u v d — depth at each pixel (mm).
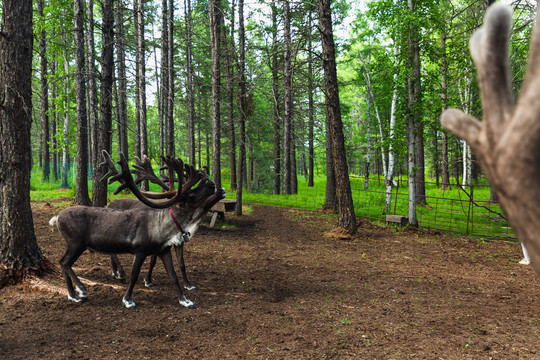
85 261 8250
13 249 6348
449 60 13406
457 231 13656
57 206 16031
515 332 5055
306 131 34406
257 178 28734
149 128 41188
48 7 16125
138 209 6094
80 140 16141
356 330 5098
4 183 6355
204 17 25297
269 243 11188
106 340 4648
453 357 4336
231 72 19594
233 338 4824
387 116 31625
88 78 15305
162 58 22031
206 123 31797
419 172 20859
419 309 5965
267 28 24578
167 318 5410
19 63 6406
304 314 5684
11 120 6332
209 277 7559
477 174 31797
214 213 13391
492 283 7598
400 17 12719
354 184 33812
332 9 26156
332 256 9766
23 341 4535
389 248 10914
